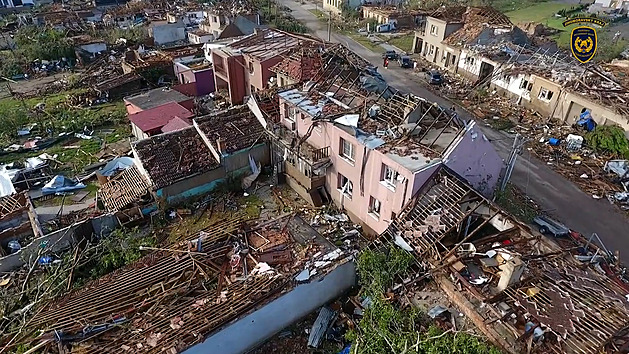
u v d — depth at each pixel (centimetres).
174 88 4581
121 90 4888
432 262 1925
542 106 3978
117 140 3850
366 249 2039
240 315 1752
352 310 2039
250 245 2228
